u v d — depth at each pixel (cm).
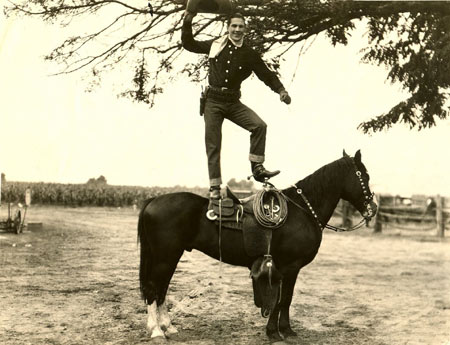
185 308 716
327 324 651
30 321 618
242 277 1007
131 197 3956
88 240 1552
